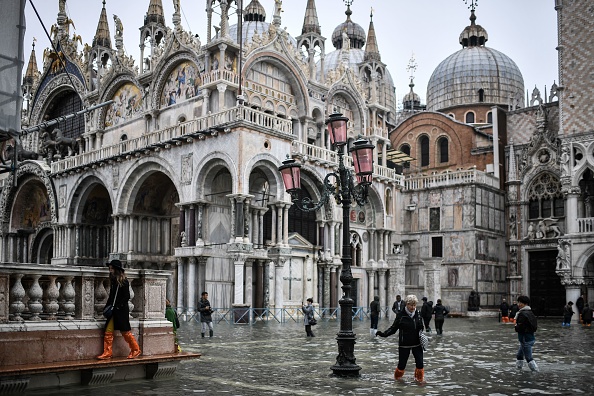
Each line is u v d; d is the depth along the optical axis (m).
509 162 58.16
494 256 55.53
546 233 55.25
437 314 31.50
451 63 73.25
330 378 15.28
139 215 46.66
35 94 61.59
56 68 58.03
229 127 39.28
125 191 46.47
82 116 57.28
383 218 52.59
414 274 55.88
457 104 71.25
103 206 52.62
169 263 47.75
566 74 48.56
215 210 41.81
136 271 14.67
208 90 43.12
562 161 47.91
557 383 14.91
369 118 54.75
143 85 49.66
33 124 61.22
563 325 40.78
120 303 13.62
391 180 53.75
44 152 57.62
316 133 50.88
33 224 58.16
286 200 42.06
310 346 23.47
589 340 28.17
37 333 12.72
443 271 54.41
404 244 56.72
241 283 38.47
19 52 14.96
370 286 51.47
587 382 15.10
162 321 15.00
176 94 46.91
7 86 14.73
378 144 55.53
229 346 23.31
